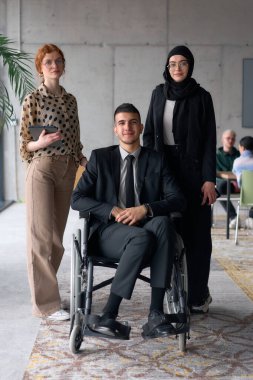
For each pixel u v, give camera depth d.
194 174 3.29
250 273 4.59
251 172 5.73
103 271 4.61
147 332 2.65
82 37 9.38
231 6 9.34
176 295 2.88
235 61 9.43
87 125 9.55
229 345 2.93
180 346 2.82
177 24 9.37
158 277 2.71
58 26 9.34
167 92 3.26
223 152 7.29
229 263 4.95
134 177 3.06
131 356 2.78
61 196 3.44
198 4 9.33
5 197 9.60
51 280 3.38
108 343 2.96
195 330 3.16
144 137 3.43
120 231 2.88
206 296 3.47
